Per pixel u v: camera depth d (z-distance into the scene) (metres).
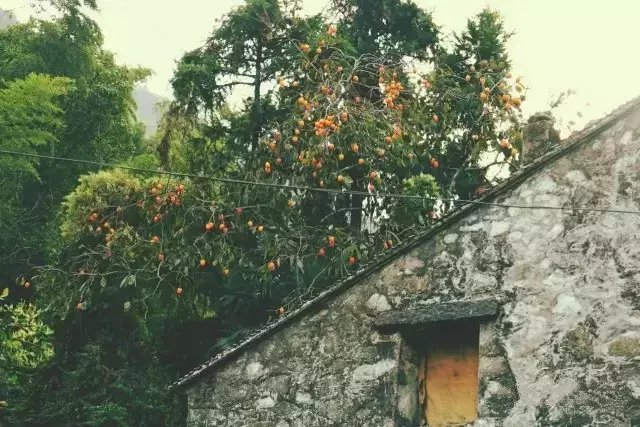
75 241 14.88
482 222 8.23
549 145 8.47
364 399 8.37
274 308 15.48
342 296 8.87
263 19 17.03
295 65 15.80
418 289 8.41
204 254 13.77
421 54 19.67
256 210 14.16
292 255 13.78
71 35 22.92
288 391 8.88
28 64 21.98
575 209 7.76
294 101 15.02
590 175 7.78
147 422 13.44
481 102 14.48
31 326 16.61
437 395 8.28
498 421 7.56
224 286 15.50
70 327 14.34
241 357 9.34
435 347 8.42
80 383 13.09
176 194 14.31
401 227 13.77
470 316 7.91
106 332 14.48
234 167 16.88
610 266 7.44
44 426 12.91
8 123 17.53
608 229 7.55
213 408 9.30
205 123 17.70
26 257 19.16
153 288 14.74
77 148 22.67
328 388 8.62
